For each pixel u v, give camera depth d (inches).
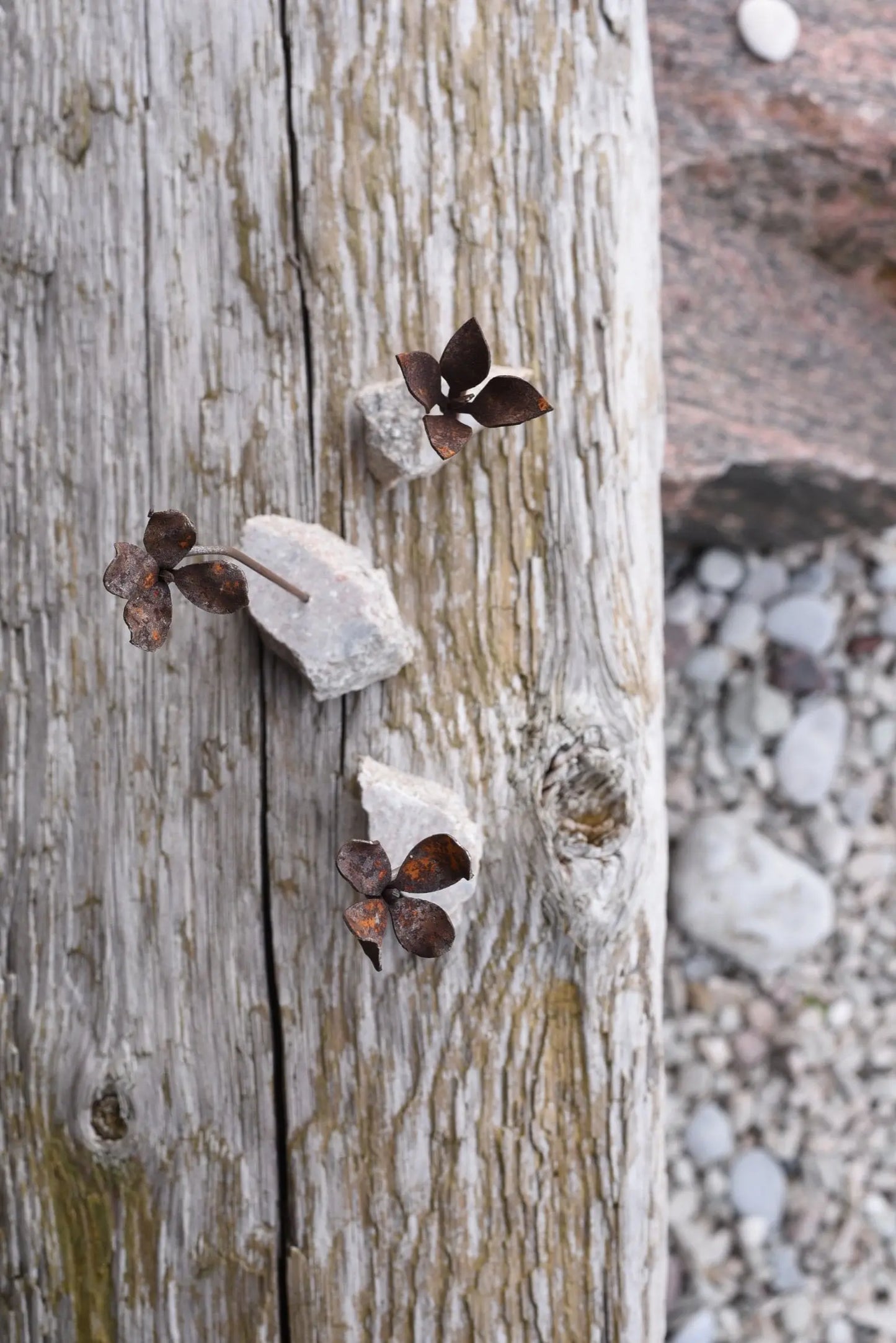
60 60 65.2
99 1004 64.9
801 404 78.6
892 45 76.5
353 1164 64.7
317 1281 64.7
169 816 64.8
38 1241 65.0
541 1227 64.9
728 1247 81.0
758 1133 82.0
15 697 65.1
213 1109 64.8
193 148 65.1
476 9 65.2
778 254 78.7
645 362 66.1
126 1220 64.9
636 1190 65.1
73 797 65.0
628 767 64.6
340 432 64.9
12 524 65.2
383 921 60.8
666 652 82.9
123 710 64.9
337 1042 64.7
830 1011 82.4
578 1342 65.0
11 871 65.1
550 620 65.1
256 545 63.8
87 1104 64.7
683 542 83.0
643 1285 65.2
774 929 81.3
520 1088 64.7
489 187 65.2
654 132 66.8
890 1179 81.8
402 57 65.1
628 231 65.7
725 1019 82.1
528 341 65.2
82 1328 65.0
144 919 64.8
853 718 83.7
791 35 75.9
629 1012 65.0
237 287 65.1
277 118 65.1
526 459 65.1
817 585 83.5
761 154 76.6
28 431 65.2
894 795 83.2
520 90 65.3
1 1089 65.1
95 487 65.1
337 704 64.7
